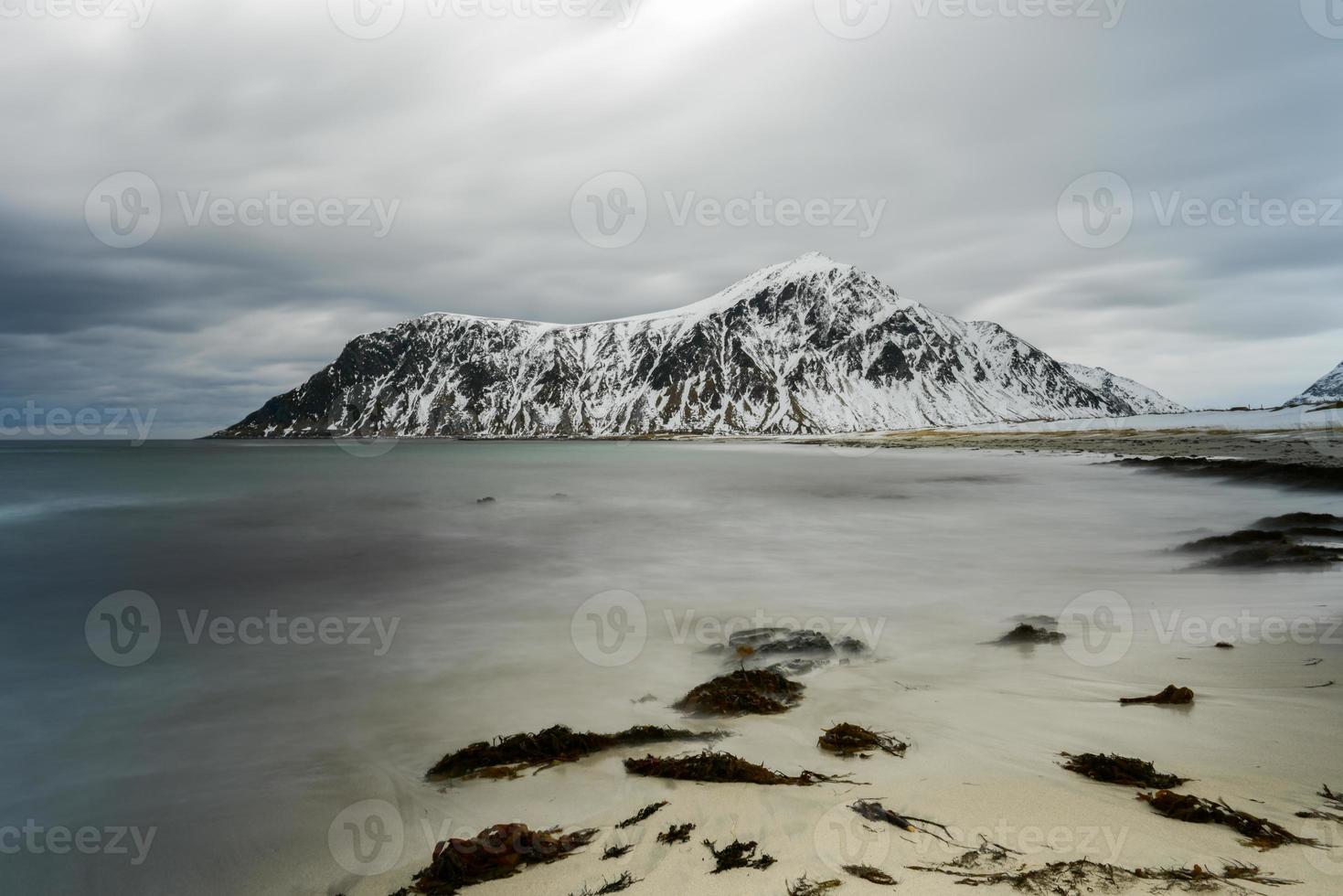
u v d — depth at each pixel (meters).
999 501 29.41
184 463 81.12
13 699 8.72
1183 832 4.50
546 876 4.49
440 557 18.83
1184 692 7.04
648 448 146.00
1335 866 4.03
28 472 61.75
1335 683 7.29
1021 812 4.90
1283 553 14.26
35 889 4.96
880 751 6.18
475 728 7.50
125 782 6.54
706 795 5.47
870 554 17.78
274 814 5.85
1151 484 33.91
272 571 17.05
